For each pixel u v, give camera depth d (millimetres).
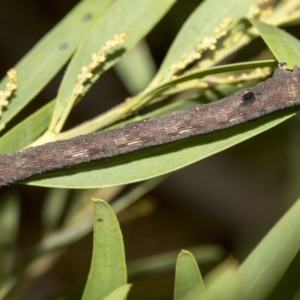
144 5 282
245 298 257
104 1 287
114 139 268
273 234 261
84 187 268
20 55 482
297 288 258
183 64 276
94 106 487
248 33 285
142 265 302
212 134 269
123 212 330
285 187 404
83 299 259
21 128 273
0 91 275
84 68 272
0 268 318
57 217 335
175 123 269
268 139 452
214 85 279
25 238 489
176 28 399
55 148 269
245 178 494
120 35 272
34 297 464
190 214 515
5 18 470
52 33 284
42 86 280
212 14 282
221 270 235
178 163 268
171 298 292
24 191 495
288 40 268
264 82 271
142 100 275
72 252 485
